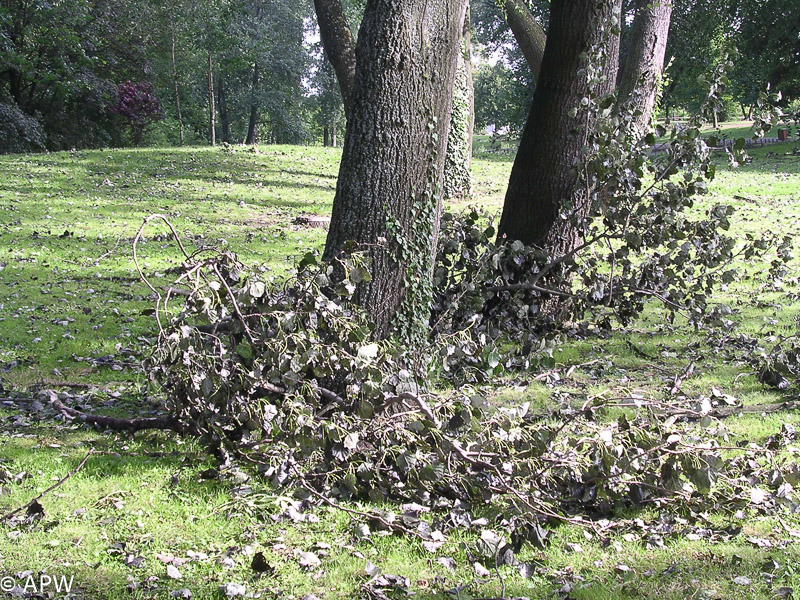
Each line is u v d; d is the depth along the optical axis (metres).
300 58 47.19
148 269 10.38
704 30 31.08
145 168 19.73
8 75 32.78
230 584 3.36
